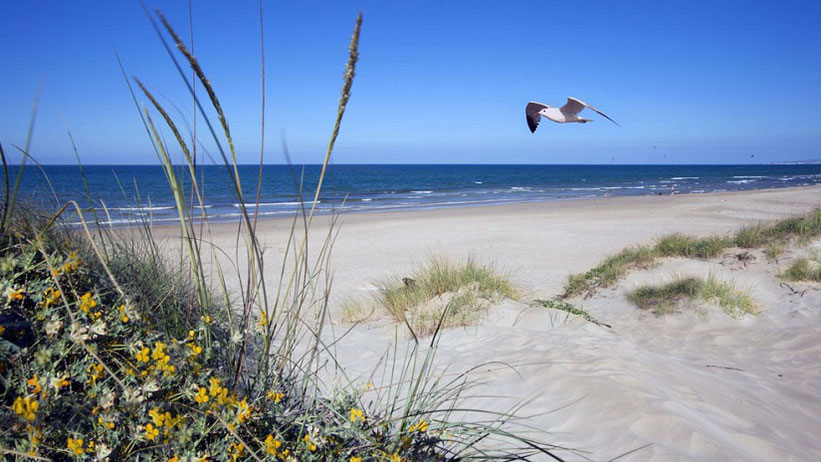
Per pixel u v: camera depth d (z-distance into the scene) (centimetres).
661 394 397
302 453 188
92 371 170
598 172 13462
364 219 2494
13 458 144
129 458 161
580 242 1577
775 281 860
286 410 214
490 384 426
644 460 296
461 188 6225
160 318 229
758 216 2195
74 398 163
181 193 175
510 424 345
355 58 136
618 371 445
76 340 165
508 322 663
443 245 1592
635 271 973
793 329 705
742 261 952
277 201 3659
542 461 291
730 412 396
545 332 614
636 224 1984
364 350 539
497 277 827
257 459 164
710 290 825
